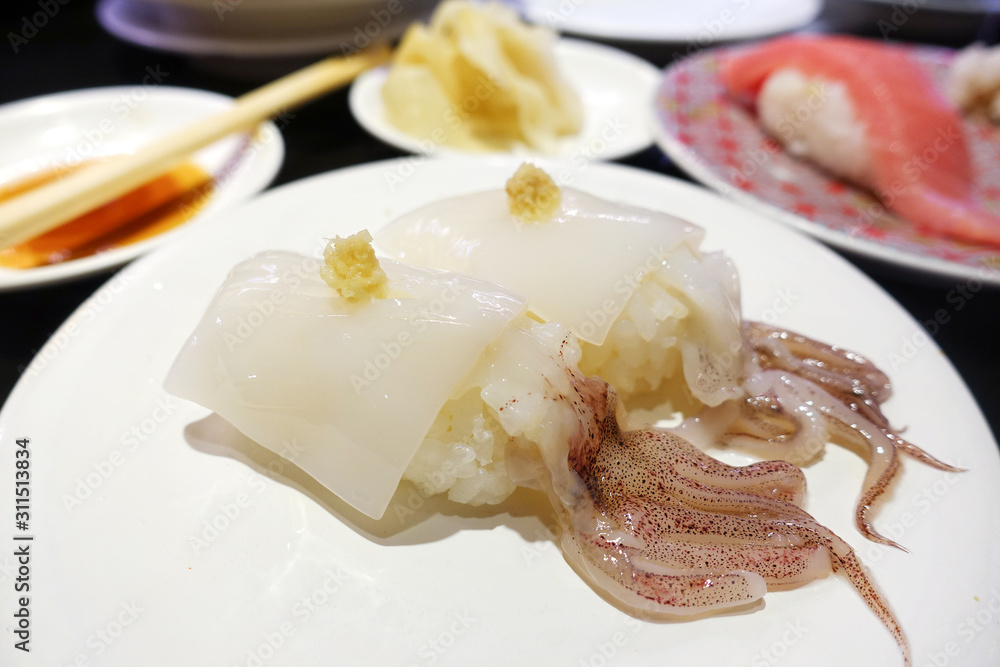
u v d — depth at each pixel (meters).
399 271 0.11
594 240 0.12
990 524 0.10
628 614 0.09
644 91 0.26
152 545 0.10
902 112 0.20
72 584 0.09
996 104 0.24
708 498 0.10
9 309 0.16
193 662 0.08
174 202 0.19
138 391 0.12
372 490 0.10
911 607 0.09
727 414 0.12
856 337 0.13
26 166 0.21
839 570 0.10
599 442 0.11
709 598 0.09
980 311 0.17
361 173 0.17
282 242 0.15
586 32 0.31
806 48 0.23
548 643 0.09
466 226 0.13
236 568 0.10
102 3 0.31
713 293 0.12
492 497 0.11
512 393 0.10
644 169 0.23
